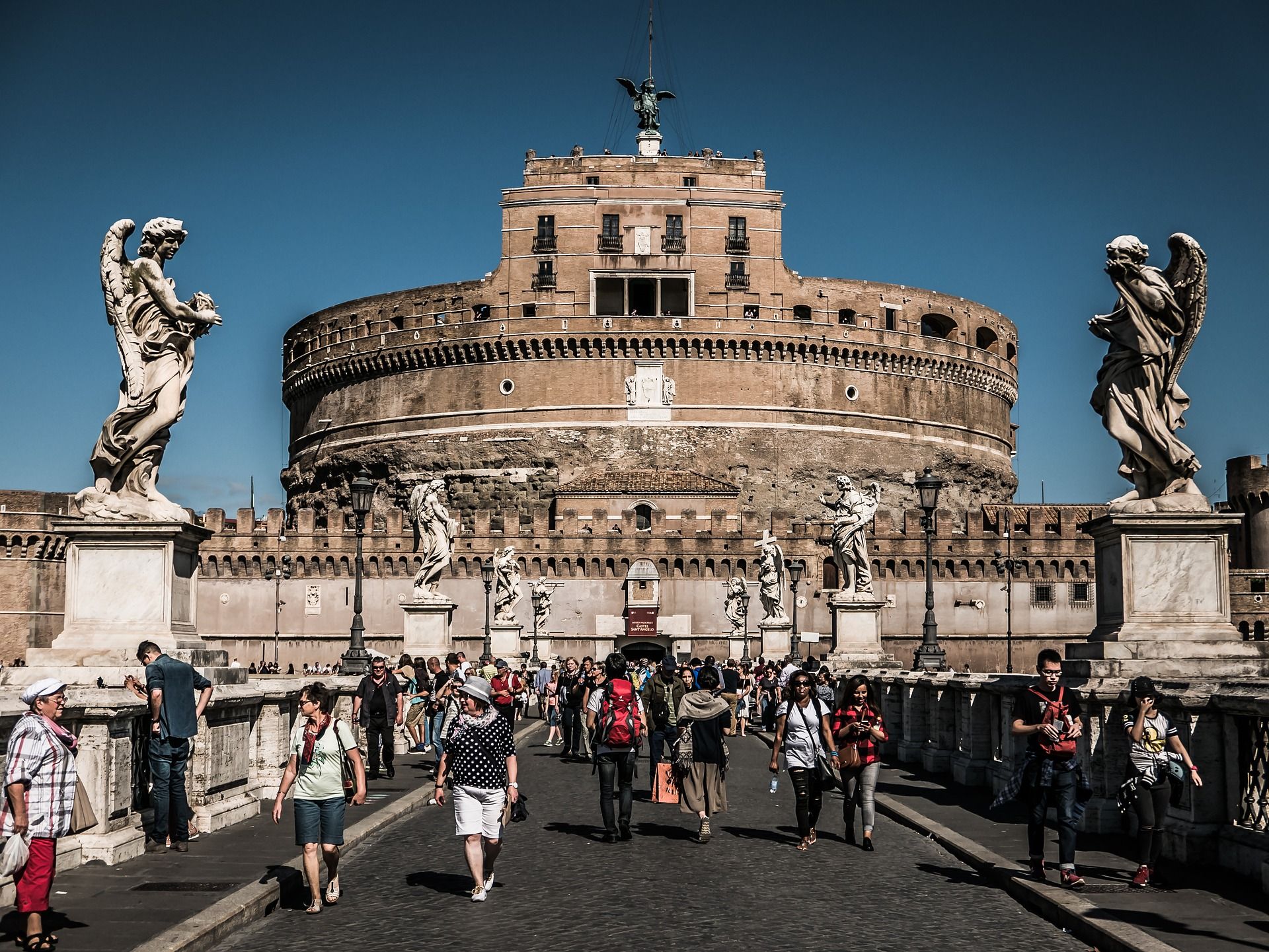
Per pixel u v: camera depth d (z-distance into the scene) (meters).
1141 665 15.18
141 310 16.19
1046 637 99.56
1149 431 15.81
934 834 16.52
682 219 114.62
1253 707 12.00
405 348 117.81
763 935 11.06
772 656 63.22
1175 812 13.43
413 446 116.81
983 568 100.06
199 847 14.36
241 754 17.22
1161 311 15.73
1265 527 97.12
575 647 97.31
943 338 126.56
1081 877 12.63
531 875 14.15
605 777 16.88
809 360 114.75
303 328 130.62
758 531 99.88
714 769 16.86
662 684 21.83
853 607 39.91
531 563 98.19
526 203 114.69
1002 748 20.64
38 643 92.31
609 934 11.09
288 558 99.06
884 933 11.16
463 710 12.81
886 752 29.06
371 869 14.39
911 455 118.94
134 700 13.52
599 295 115.44
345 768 12.32
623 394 112.25
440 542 38.59
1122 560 15.72
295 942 10.78
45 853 9.83
